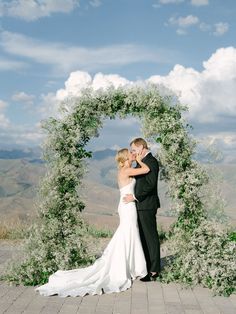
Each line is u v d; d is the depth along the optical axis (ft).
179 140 28.02
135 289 26.37
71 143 28.45
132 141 28.53
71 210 28.86
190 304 23.38
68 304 23.02
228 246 27.53
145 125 29.19
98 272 26.68
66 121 28.91
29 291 25.58
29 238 28.63
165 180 29.40
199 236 27.78
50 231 28.50
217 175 28.25
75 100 29.01
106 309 22.22
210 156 28.48
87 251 29.27
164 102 29.04
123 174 28.22
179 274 28.37
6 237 44.47
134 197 27.81
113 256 27.07
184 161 28.37
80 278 26.27
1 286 26.61
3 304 22.70
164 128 28.32
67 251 28.48
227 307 22.95
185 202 28.25
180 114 29.09
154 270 28.02
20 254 29.19
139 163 27.96
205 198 28.25
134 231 27.68
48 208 28.60
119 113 29.58
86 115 29.01
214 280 26.48
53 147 28.55
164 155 28.81
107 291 25.46
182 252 28.58
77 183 29.04
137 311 21.95
